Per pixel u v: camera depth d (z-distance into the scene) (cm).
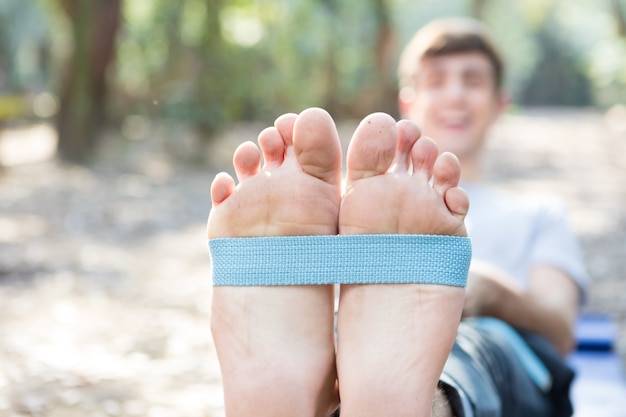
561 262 137
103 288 267
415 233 90
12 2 1187
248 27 680
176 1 689
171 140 666
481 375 99
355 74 1064
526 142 982
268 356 88
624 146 928
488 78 149
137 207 445
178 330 221
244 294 89
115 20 625
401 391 87
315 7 912
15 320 224
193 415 158
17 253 318
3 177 539
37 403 160
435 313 89
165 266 306
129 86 816
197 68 632
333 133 89
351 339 89
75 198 466
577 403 142
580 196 531
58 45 736
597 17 1984
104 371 182
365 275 89
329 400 91
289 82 923
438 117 149
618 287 292
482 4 1095
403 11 1306
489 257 138
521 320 123
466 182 144
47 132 883
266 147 92
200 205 459
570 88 2238
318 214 90
